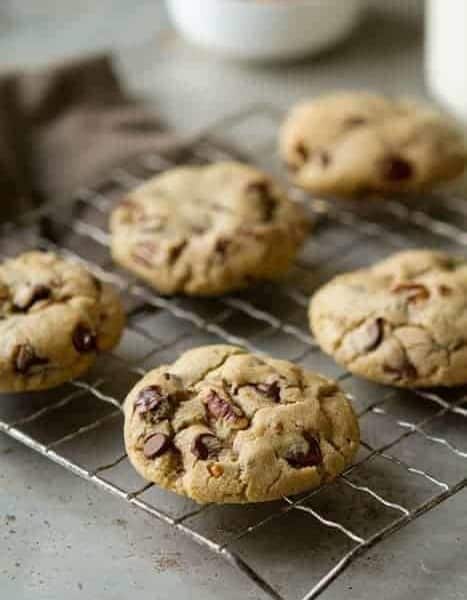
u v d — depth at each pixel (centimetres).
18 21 106
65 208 87
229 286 79
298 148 85
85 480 73
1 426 73
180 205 82
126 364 78
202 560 70
